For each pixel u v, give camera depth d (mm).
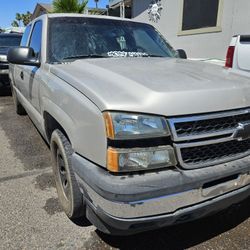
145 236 2621
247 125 2156
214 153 2094
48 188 3436
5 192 3342
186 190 1983
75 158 2203
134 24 4035
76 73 2586
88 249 2475
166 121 1934
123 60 3062
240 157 2209
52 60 3217
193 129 1989
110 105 1921
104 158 1940
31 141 4988
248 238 2598
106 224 2102
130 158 1892
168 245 2525
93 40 3492
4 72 8609
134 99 1977
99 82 2266
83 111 2113
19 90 5316
